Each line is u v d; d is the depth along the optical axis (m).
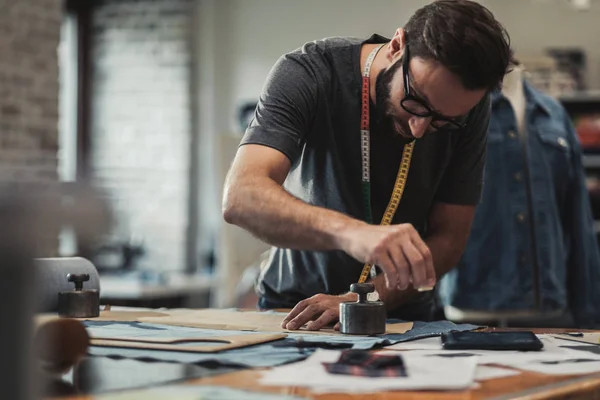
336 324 1.68
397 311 2.22
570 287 3.30
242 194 1.74
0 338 0.64
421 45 1.76
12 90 5.32
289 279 2.25
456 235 2.22
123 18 6.61
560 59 5.70
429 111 1.78
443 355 1.34
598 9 5.87
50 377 1.09
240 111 6.21
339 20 6.15
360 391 1.03
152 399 0.95
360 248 1.51
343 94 2.04
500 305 3.03
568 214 3.28
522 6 6.01
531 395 1.03
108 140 6.63
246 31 6.42
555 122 3.20
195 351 1.31
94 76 6.66
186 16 6.48
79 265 1.98
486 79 1.72
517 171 3.05
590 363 1.29
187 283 5.39
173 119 6.49
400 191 2.10
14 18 5.32
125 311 2.01
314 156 2.11
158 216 6.52
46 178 0.66
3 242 0.64
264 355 1.28
